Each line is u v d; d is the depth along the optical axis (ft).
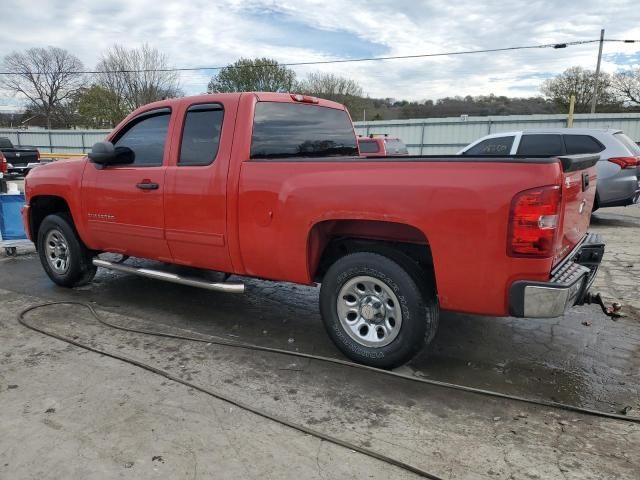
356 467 7.93
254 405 9.78
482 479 7.64
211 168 12.80
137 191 14.38
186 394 10.22
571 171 10.00
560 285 9.09
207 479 7.61
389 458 8.11
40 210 18.53
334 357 12.08
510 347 12.73
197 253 13.57
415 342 10.67
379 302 11.16
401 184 10.09
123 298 16.74
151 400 9.96
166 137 13.94
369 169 10.53
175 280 14.15
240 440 8.63
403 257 10.75
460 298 9.95
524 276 9.29
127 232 14.98
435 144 93.76
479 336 13.47
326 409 9.68
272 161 11.84
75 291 17.52
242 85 140.67
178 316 15.02
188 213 13.34
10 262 22.04
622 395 10.24
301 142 14.25
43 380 10.79
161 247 14.33
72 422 9.15
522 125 87.45
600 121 83.82
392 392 10.36
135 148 14.88
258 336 13.50
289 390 10.42
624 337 13.33
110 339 13.15
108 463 7.98
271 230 11.89
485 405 9.83
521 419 9.32
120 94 152.76
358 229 11.53
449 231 9.68
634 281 18.31
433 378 11.03
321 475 7.73
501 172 9.23
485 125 89.45
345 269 11.29
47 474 7.72
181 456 8.17
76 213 16.28
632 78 145.59
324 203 10.97
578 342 13.02
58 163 17.17
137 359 11.88
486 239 9.38
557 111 151.43
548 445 8.50
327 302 11.73
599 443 8.55
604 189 28.81
